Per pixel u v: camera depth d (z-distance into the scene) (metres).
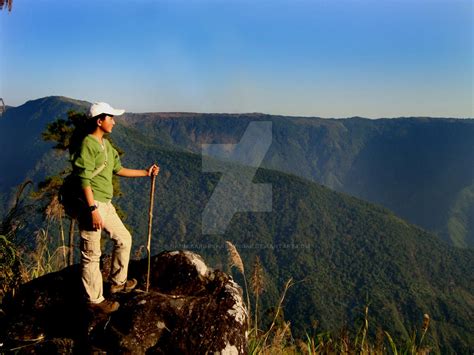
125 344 3.67
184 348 3.68
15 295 4.29
